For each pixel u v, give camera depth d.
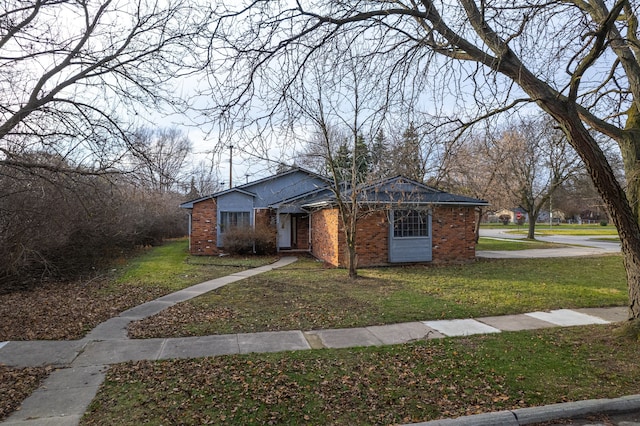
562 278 12.36
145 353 5.66
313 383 4.60
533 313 7.93
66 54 6.48
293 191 22.34
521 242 28.36
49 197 10.69
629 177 6.31
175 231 33.94
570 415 3.94
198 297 9.65
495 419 3.79
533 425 3.83
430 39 5.39
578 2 6.16
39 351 5.78
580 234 38.62
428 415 3.87
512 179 26.17
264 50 4.77
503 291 10.19
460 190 22.77
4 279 10.77
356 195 12.41
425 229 16.36
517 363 5.19
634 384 4.55
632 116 6.57
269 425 3.70
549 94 5.18
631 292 6.32
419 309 8.21
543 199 29.55
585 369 4.98
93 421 3.76
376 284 11.38
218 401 4.15
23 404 4.12
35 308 8.65
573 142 5.51
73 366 5.18
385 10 4.99
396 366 5.11
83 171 7.27
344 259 15.61
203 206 21.28
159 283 11.72
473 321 7.34
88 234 13.78
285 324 7.15
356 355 5.53
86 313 8.14
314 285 11.29
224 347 5.89
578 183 27.42
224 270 14.72
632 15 5.34
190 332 6.68
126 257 18.50
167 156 17.14
